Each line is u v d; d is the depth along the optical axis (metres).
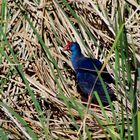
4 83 9.81
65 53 10.81
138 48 10.34
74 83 10.38
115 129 8.00
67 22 10.74
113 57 10.38
